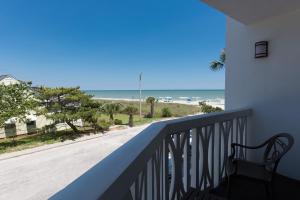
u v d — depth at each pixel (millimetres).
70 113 11266
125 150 869
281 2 2004
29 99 10836
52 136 10195
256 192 2010
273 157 1891
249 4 2039
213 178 2076
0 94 9883
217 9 2156
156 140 1137
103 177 608
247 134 2670
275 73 2400
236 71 2797
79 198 483
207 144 1957
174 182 1550
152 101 19844
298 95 2225
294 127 2268
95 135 10070
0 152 5004
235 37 2797
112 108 14812
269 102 2467
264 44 2453
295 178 2279
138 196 836
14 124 10352
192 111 20078
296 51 2225
